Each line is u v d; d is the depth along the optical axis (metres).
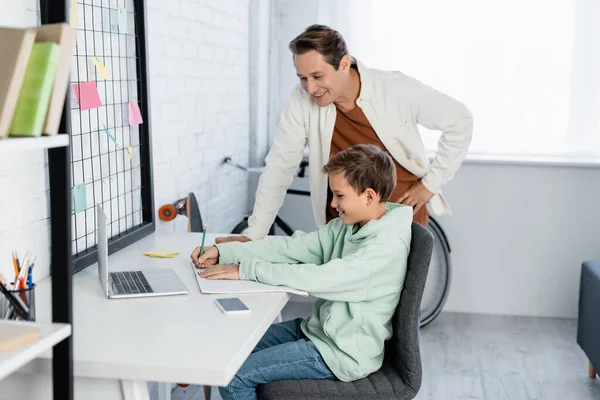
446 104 2.24
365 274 1.72
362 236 1.81
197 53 2.83
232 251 1.96
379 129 2.24
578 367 3.14
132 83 2.28
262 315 1.56
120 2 2.17
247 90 3.61
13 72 1.04
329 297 1.75
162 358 1.32
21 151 1.70
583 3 3.62
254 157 3.74
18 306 1.32
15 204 1.69
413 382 1.70
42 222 1.82
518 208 3.69
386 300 1.76
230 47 3.28
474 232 3.75
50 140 1.09
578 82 3.67
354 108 2.23
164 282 1.77
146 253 2.07
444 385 2.93
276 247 1.98
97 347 1.36
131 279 1.79
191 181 2.84
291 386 1.67
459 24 3.72
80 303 1.62
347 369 1.71
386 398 1.68
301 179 3.89
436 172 2.34
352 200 1.81
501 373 3.06
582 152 3.72
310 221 3.91
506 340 3.45
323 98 2.14
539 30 3.67
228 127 3.31
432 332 3.54
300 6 3.85
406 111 2.24
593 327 2.84
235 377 1.69
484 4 3.69
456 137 2.28
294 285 1.74
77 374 1.32
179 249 2.15
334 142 2.30
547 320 3.73
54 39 1.08
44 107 1.07
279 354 1.73
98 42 2.05
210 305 1.63
